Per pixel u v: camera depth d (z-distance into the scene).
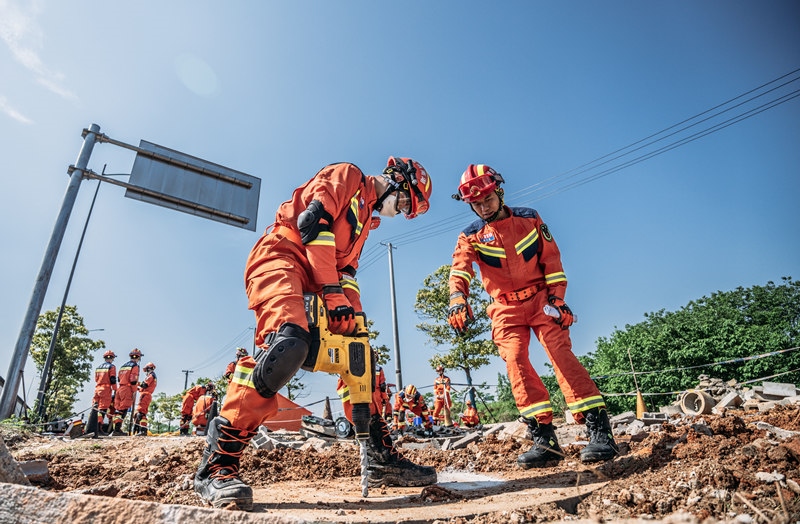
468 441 8.17
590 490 2.77
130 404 14.79
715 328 23.44
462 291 4.56
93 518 1.63
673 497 2.51
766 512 2.21
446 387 18.34
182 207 10.36
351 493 3.15
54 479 3.50
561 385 4.30
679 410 8.72
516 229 4.55
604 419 4.09
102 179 9.76
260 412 2.65
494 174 4.52
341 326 2.80
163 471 3.92
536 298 4.53
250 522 1.54
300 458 4.73
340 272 3.44
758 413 5.73
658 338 23.77
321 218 2.95
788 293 37.44
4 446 2.36
